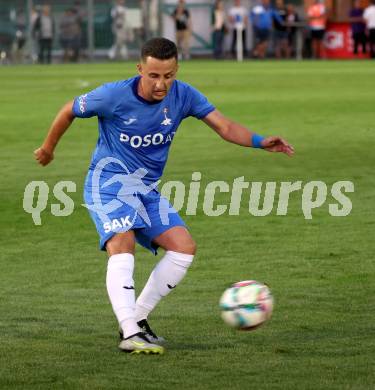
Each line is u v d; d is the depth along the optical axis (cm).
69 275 2255
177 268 1727
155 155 1756
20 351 1673
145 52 1664
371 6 12562
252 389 1464
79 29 13450
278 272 2245
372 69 10100
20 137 4756
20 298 2053
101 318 1895
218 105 6228
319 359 1612
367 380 1502
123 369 1568
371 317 1873
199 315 1908
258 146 1769
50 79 9231
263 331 1786
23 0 13312
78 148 4319
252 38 13300
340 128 4922
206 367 1576
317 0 12925
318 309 1933
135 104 1708
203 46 13362
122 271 1694
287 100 6525
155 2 13412
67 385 1488
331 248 2470
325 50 13050
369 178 3447
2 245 2577
